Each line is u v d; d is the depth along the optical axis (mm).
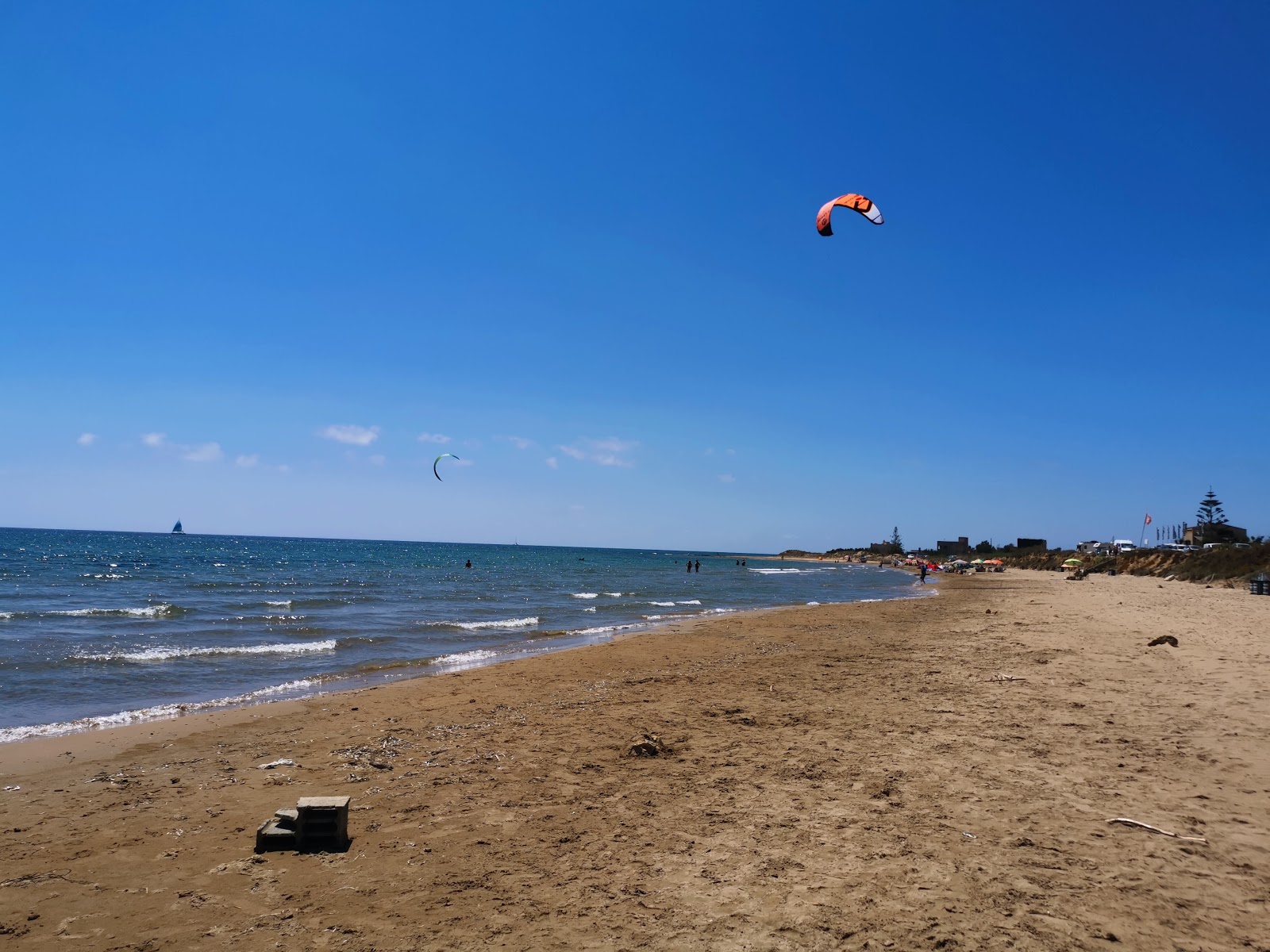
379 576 62719
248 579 52719
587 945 4246
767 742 8797
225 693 13359
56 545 112375
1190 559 58000
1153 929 4258
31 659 16062
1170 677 12234
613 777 7559
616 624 26812
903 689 12031
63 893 5051
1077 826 5855
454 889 5047
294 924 4582
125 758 8773
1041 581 66250
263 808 6844
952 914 4469
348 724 10586
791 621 26703
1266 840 5523
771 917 4500
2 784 7719
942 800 6531
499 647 20438
